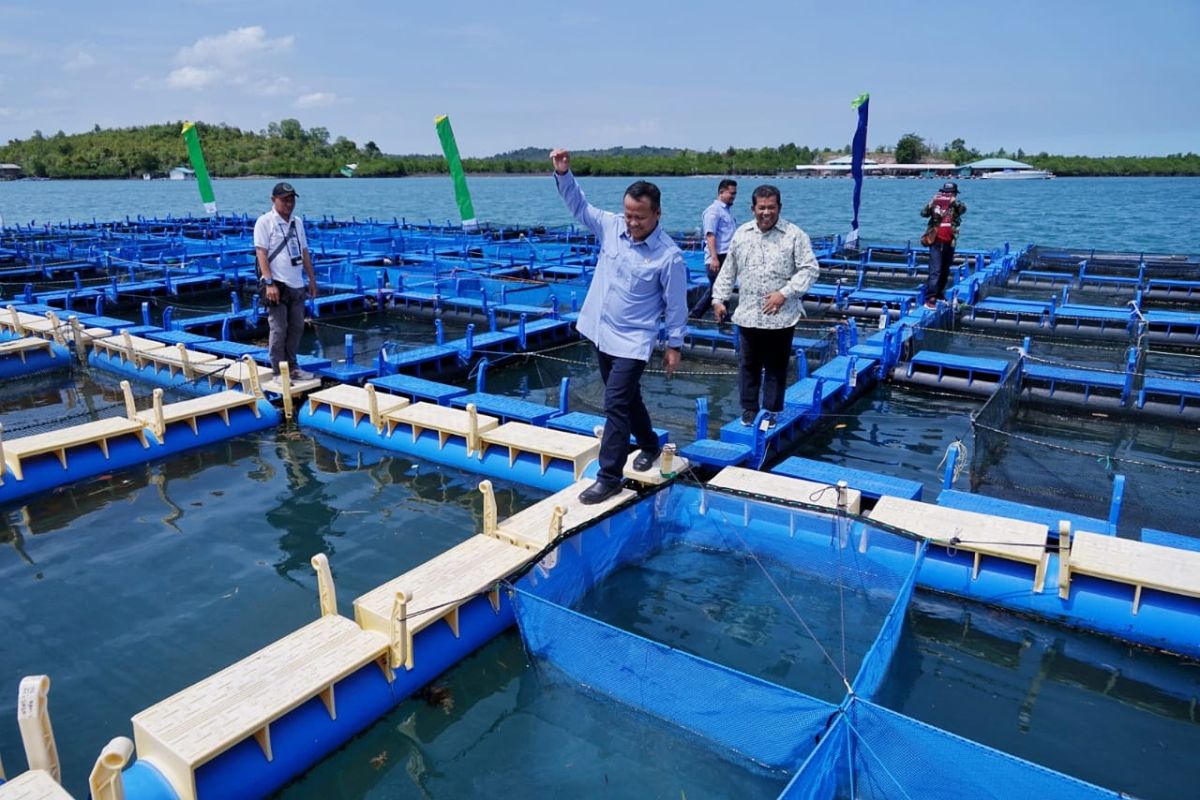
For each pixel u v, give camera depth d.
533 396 10.77
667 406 9.95
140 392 11.05
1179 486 6.86
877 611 5.27
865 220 42.84
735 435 7.32
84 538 6.55
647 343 5.68
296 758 3.93
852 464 8.09
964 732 4.25
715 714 3.95
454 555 5.28
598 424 8.02
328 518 6.89
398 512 7.00
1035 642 5.03
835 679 4.59
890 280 19.83
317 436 8.87
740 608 5.32
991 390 10.02
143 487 7.55
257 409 9.02
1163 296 17.00
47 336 12.77
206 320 13.61
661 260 5.42
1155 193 73.75
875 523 5.27
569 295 15.12
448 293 16.30
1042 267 20.69
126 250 20.83
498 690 4.62
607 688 4.33
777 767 3.82
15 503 7.20
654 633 5.05
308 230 29.20
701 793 3.80
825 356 10.91
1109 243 30.27
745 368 7.23
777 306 6.69
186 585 5.79
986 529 5.45
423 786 3.92
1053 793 3.07
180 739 3.59
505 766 4.03
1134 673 4.73
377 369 10.34
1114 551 5.09
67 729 4.31
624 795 3.82
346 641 4.38
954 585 5.44
